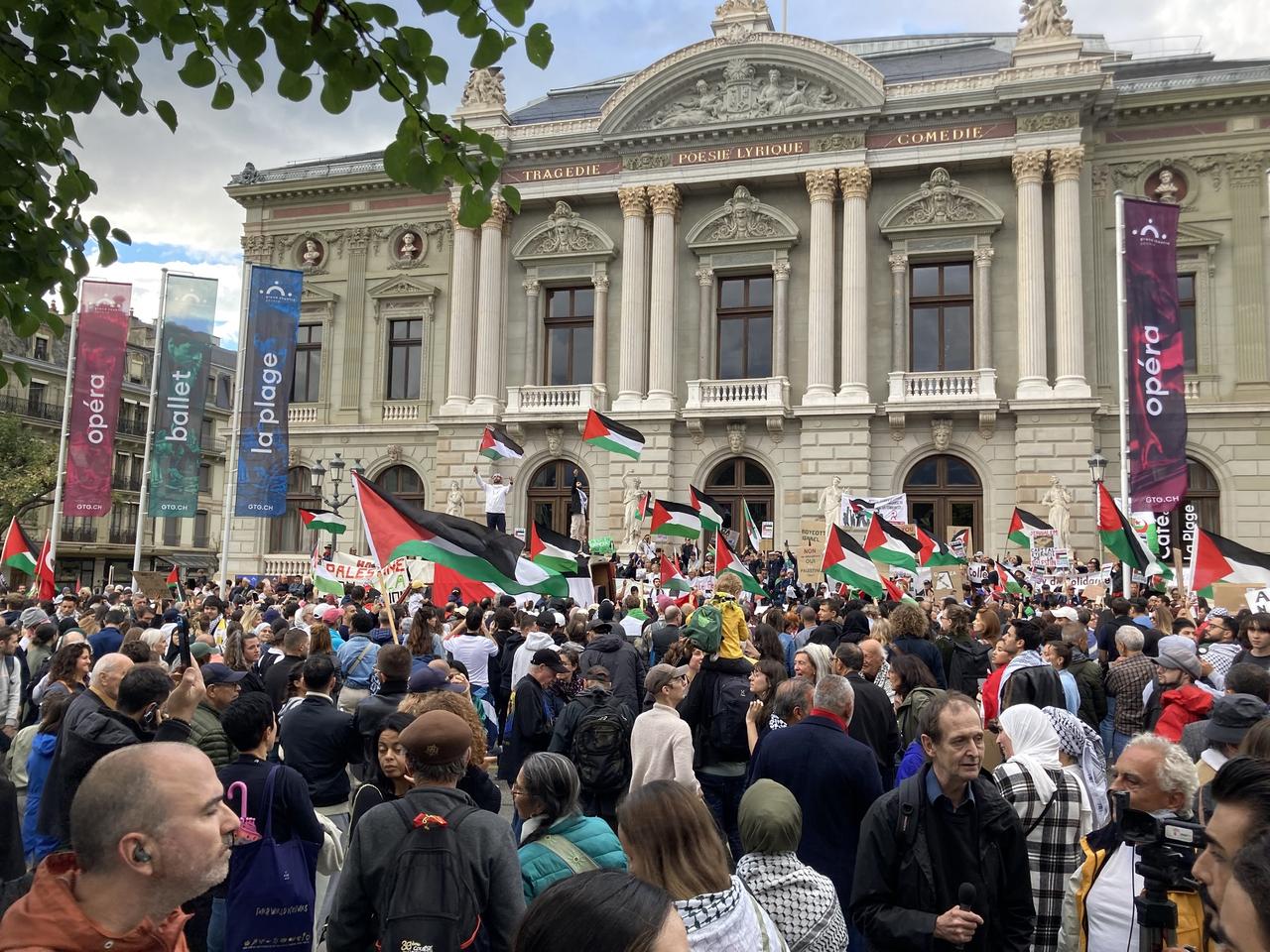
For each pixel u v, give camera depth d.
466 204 6.47
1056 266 35.34
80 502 27.73
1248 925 2.67
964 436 36.22
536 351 41.34
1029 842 6.20
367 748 8.02
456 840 5.07
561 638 14.79
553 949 2.44
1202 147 35.56
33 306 6.72
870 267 38.03
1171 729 9.40
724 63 38.75
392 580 20.69
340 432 43.69
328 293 44.53
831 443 36.62
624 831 4.36
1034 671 7.99
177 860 3.09
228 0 5.44
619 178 40.06
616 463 38.66
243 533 44.22
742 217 39.06
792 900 5.07
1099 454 34.12
